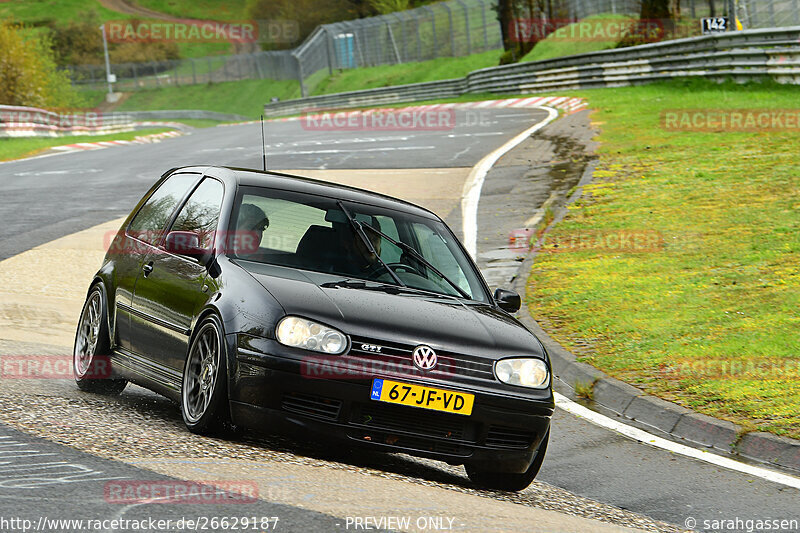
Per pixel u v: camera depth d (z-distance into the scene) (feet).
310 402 60.64
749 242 157.99
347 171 263.70
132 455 54.13
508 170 250.37
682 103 344.69
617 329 121.60
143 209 86.17
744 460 83.46
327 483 52.75
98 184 267.39
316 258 70.69
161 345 72.43
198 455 55.93
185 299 69.72
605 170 235.40
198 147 381.40
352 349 61.11
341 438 60.70
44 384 79.20
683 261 151.53
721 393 96.78
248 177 76.18
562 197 210.59
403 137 348.59
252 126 567.18
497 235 181.57
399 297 67.51
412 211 81.05
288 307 61.98
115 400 77.00
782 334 113.80
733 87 366.84
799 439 83.46
